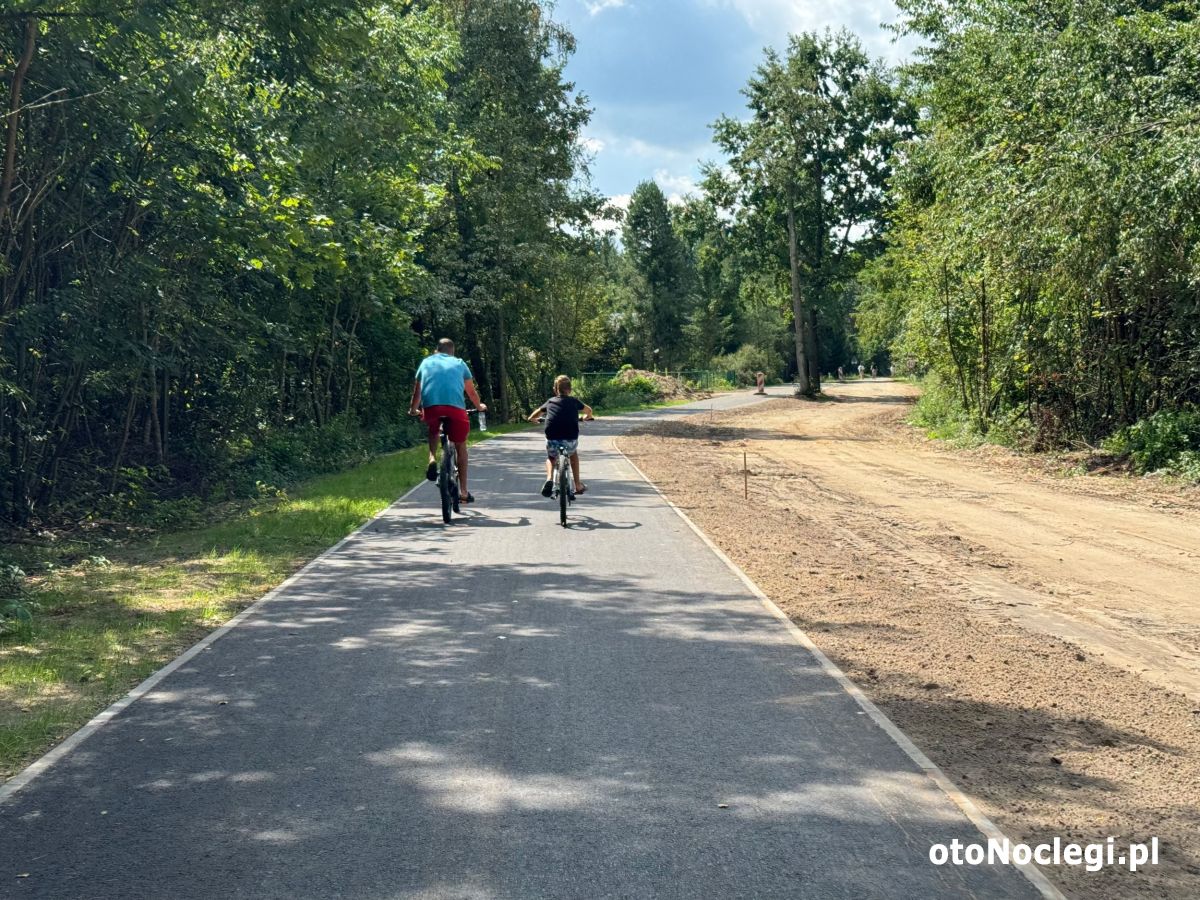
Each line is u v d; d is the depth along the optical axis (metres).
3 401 13.95
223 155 15.84
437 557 10.74
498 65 38.56
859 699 5.85
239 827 4.12
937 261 26.95
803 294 60.91
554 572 9.85
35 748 5.13
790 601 8.64
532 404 47.69
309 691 6.03
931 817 4.21
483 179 38.22
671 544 11.59
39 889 3.60
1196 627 8.23
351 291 26.41
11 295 13.91
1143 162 16.97
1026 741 5.23
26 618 7.94
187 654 6.89
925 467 22.58
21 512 14.44
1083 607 8.93
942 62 26.81
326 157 16.25
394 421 33.00
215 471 19.34
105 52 12.17
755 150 55.75
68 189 14.62
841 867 3.75
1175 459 19.05
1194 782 4.73
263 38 12.57
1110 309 20.47
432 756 4.93
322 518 13.75
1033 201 18.80
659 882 3.64
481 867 3.76
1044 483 19.03
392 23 21.66
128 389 17.27
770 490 18.25
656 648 7.00
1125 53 18.67
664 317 97.81
